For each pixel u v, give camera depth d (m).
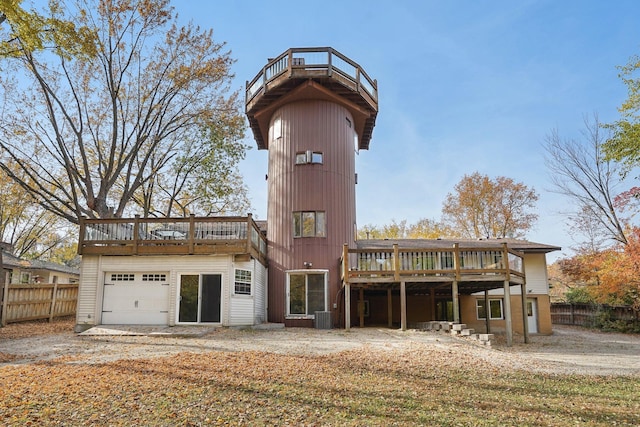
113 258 14.87
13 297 16.39
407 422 5.39
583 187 28.14
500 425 5.39
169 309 14.52
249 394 6.36
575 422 5.61
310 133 18.89
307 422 5.26
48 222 35.69
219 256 14.82
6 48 13.93
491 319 21.50
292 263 17.97
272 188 19.33
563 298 37.47
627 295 23.34
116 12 19.08
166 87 20.77
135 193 26.31
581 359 11.70
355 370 8.29
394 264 14.81
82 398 5.94
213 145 24.89
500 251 14.64
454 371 8.64
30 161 20.05
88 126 20.39
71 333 13.88
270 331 14.45
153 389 6.45
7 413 5.25
